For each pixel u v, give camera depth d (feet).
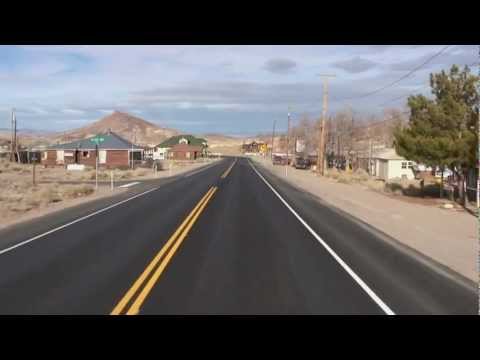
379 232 60.64
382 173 200.13
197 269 38.32
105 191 121.70
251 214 74.43
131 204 88.89
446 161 90.63
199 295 31.07
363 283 34.73
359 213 81.05
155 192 115.96
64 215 74.49
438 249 49.83
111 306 28.81
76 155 253.44
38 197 103.14
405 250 48.83
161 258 42.45
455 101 94.32
